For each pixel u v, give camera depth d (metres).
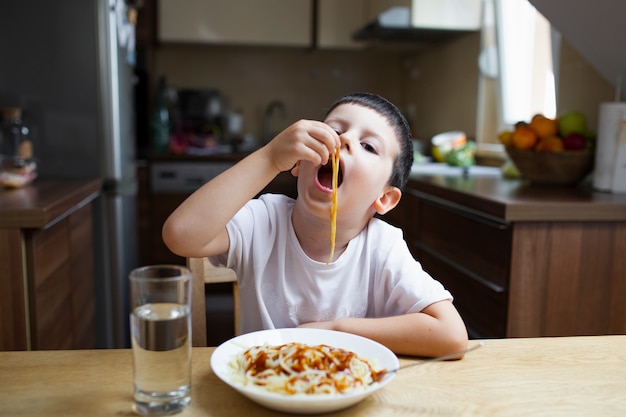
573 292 1.65
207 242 0.81
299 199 0.92
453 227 2.01
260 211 0.96
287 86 4.14
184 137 3.79
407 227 2.51
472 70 3.24
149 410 0.62
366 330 0.82
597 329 1.68
